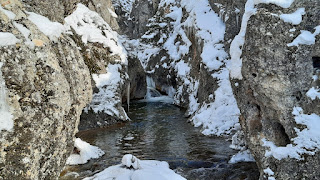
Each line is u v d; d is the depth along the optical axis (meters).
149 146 7.97
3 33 2.70
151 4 26.30
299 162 3.56
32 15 3.38
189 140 8.48
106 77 11.34
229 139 8.35
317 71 3.66
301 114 3.69
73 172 5.93
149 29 21.55
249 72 4.12
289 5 3.83
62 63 3.56
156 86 19.06
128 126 10.52
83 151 6.79
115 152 7.46
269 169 3.96
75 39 10.65
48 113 2.97
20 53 2.78
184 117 11.92
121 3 29.55
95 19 12.44
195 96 12.36
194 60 13.62
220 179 5.46
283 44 3.78
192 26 14.16
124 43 15.66
